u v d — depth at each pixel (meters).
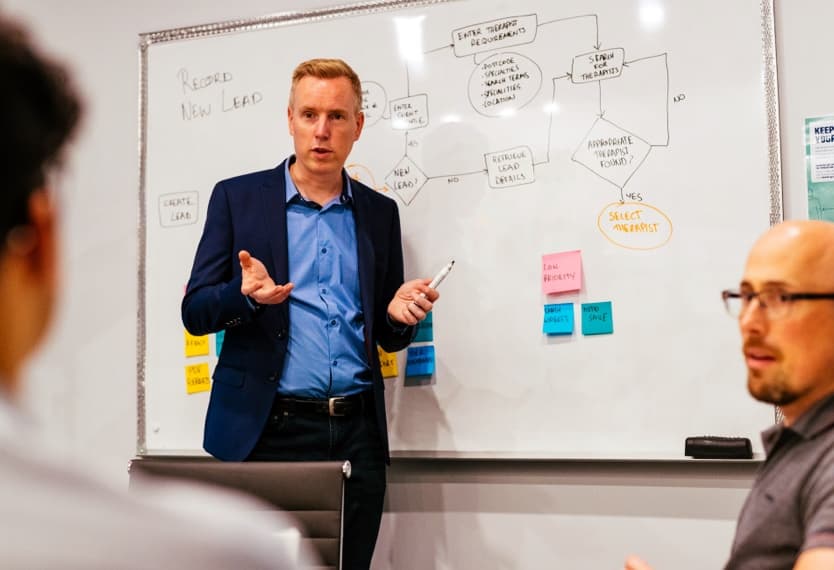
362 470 2.16
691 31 2.26
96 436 2.72
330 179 2.24
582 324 2.30
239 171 2.64
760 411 2.16
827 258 1.09
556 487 2.32
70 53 2.83
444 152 2.45
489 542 2.37
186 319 2.17
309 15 2.60
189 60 2.71
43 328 0.45
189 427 2.62
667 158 2.27
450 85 2.46
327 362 2.16
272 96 2.63
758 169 2.19
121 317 2.73
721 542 2.19
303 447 2.14
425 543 2.42
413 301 2.12
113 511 0.42
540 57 2.38
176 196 2.69
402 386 2.44
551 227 2.35
